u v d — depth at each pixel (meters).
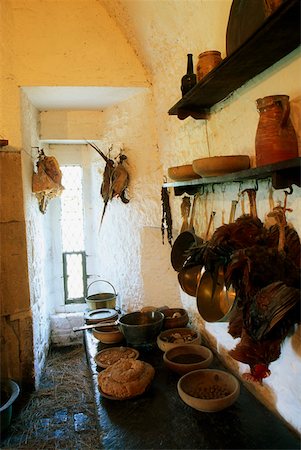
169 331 1.89
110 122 2.92
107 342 2.02
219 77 1.19
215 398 1.27
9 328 2.33
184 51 1.84
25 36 2.38
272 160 0.94
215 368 1.58
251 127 1.25
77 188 3.31
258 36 0.89
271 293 0.94
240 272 1.02
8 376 2.33
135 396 1.40
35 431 2.02
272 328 0.95
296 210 1.01
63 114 3.00
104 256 3.17
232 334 1.12
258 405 1.27
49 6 2.41
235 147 1.38
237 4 1.21
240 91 1.30
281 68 1.05
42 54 2.39
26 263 2.37
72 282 3.32
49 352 3.05
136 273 2.70
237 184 1.40
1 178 2.30
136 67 2.48
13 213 2.34
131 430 1.20
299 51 0.96
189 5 1.58
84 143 3.21
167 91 2.18
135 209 2.69
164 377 1.56
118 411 1.32
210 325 1.80
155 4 1.83
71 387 2.48
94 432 2.00
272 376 1.21
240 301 1.04
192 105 1.54
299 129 0.97
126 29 2.38
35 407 2.25
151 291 2.56
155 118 2.46
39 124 2.96
